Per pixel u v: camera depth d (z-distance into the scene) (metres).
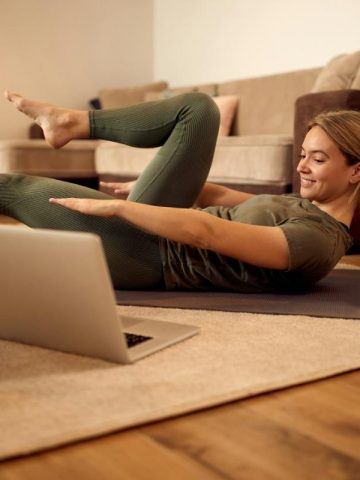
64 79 5.19
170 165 1.59
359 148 1.58
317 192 1.62
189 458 0.75
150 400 0.88
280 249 1.43
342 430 0.83
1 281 1.09
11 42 4.92
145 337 1.14
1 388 0.92
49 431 0.78
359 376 1.03
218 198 1.92
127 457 0.75
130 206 1.38
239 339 1.18
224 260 1.55
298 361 1.06
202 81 4.96
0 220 3.78
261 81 4.04
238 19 4.52
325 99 2.51
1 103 4.94
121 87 5.46
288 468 0.73
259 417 0.86
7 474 0.70
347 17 3.68
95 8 5.25
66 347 1.08
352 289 1.66
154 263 1.58
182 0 5.12
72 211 1.53
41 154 3.89
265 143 2.88
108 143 3.94
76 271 0.98
